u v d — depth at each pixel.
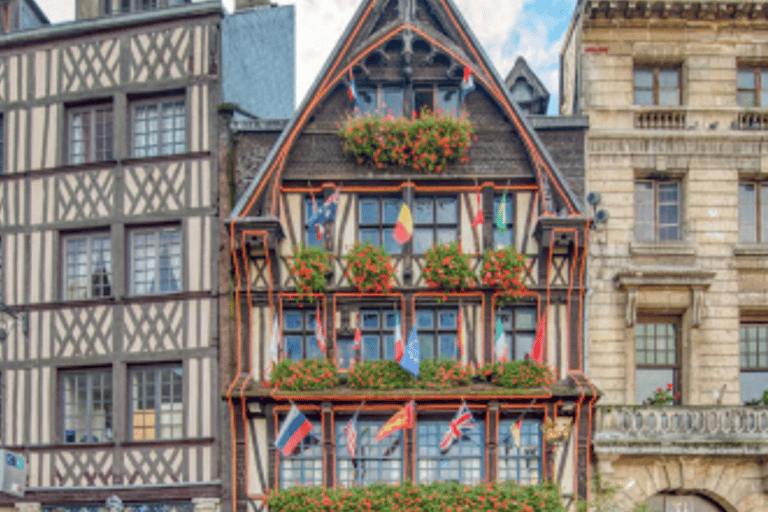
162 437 20.89
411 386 20.11
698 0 21.61
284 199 21.17
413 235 21.08
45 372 21.34
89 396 21.28
